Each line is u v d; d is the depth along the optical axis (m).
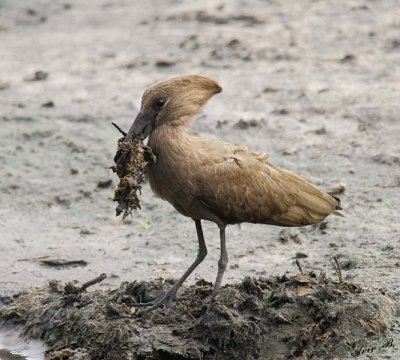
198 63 22.02
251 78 20.62
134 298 11.70
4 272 13.62
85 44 24.58
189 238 14.29
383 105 18.36
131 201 10.98
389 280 12.13
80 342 11.31
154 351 10.80
